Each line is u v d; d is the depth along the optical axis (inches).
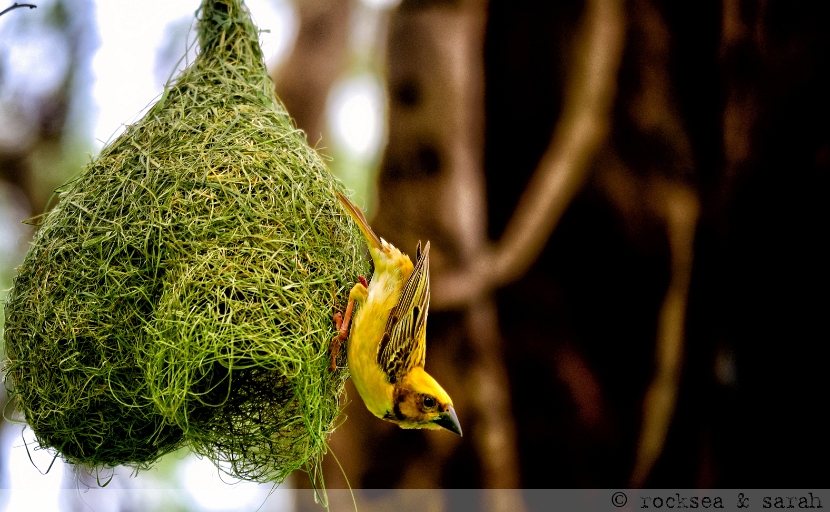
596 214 480.1
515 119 496.7
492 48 498.9
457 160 461.1
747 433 435.8
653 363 466.6
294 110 490.6
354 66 532.1
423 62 466.0
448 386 456.4
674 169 463.5
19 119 480.7
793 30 426.0
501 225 505.4
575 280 491.5
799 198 426.6
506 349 494.9
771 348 430.6
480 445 455.8
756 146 436.8
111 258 235.6
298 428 239.3
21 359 245.0
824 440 416.5
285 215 243.4
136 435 242.5
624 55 466.9
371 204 486.0
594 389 483.2
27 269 250.4
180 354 219.6
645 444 462.3
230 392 235.5
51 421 241.6
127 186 245.9
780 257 431.8
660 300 468.8
